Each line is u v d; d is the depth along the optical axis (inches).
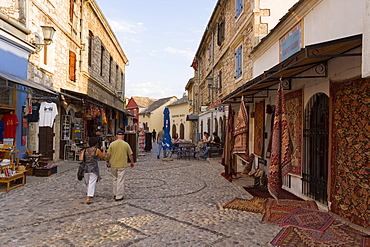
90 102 499.8
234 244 150.4
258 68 372.2
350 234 156.6
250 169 357.4
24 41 345.1
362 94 162.2
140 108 2047.2
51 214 199.5
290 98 267.3
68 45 512.1
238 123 324.8
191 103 1179.9
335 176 187.5
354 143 168.6
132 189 284.4
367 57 109.7
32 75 375.9
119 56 1030.4
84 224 180.1
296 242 150.4
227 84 563.2
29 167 335.3
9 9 349.4
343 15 186.1
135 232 167.3
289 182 271.0
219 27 625.0
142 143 703.7
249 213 206.4
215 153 627.5
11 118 325.1
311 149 231.9
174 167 451.8
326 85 200.2
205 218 194.5
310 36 231.3
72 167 410.3
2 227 172.7
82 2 575.8
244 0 428.5
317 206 210.2
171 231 169.3
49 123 344.8
